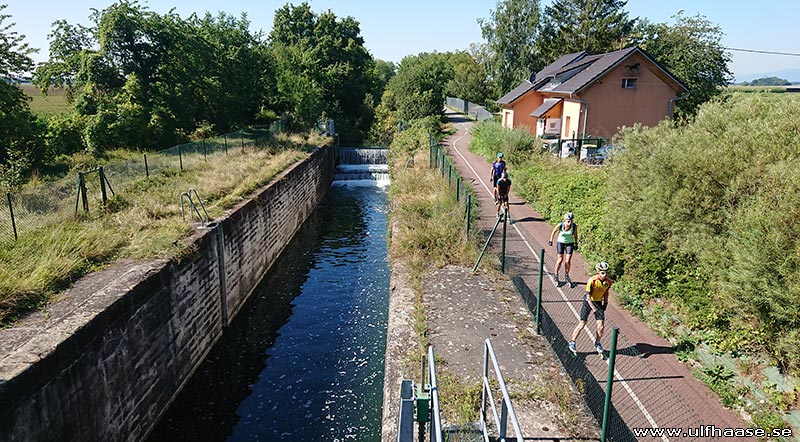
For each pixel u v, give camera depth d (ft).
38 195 44.78
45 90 87.35
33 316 29.45
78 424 27.09
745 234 27.99
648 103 96.17
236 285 53.62
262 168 79.51
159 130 85.51
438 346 33.71
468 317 37.76
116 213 48.34
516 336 35.06
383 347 46.39
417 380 30.07
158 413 36.40
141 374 33.88
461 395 27.84
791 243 25.77
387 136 167.43
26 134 64.44
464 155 104.78
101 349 29.25
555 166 70.23
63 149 76.59
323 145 118.11
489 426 24.76
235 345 47.37
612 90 94.12
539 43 178.81
